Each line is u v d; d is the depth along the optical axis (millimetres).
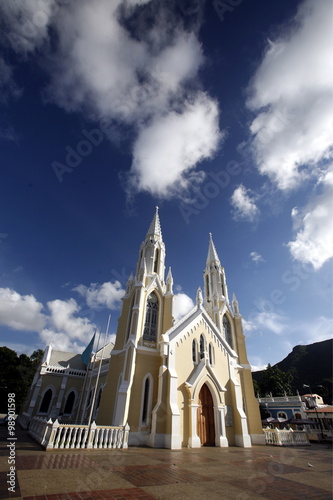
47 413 37656
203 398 25812
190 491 8734
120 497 7719
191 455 17375
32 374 58094
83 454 14828
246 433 25812
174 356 25875
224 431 24609
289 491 9156
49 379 39875
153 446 21172
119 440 18828
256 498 8234
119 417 22281
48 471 10180
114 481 9438
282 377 77812
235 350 36031
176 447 20922
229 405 27391
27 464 11156
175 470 12031
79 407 35406
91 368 38844
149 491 8484
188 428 23078
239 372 33781
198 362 27547
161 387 24062
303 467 14102
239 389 28562
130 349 26109
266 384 77562
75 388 40656
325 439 36562
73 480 9141
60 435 16688
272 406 54938
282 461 16016
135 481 9625
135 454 16438
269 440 29031
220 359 29578
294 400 51875
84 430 17562
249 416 30938
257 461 15680
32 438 20688
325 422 45562
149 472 11305
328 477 11648
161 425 22469
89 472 10500
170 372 24391
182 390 24719
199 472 11805
